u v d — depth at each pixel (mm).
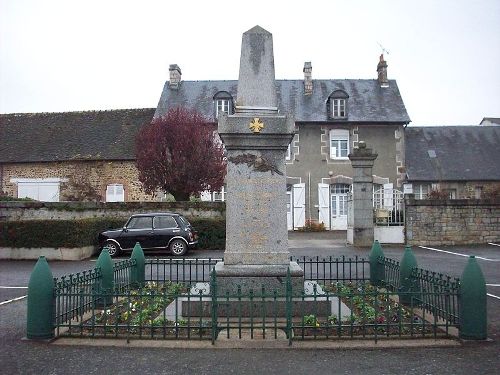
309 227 30203
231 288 7473
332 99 31328
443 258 16875
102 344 6305
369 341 6324
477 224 21453
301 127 31188
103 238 18922
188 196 24812
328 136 31109
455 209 21406
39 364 5668
